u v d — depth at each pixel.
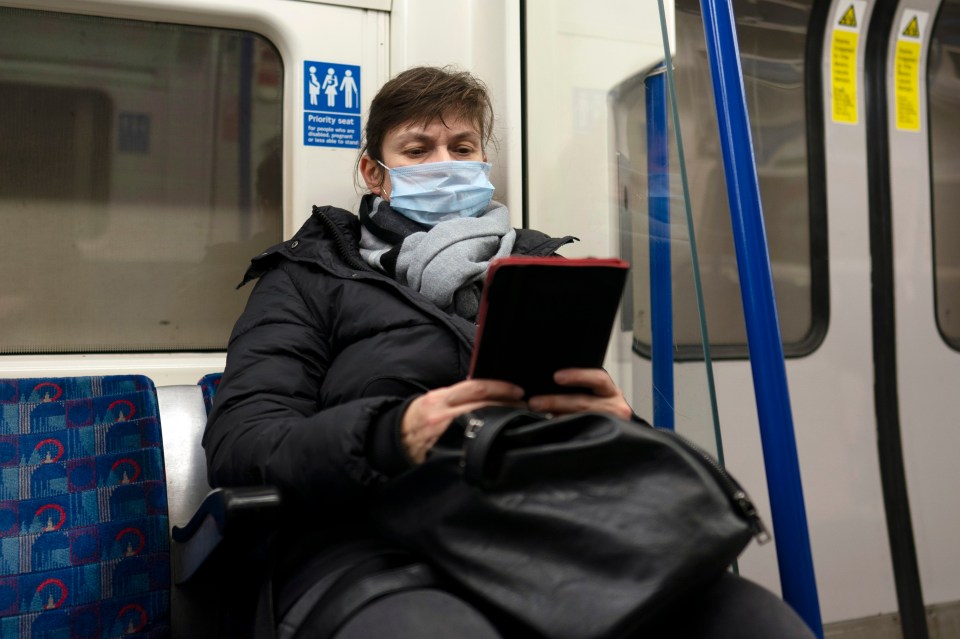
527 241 1.54
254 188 1.83
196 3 1.71
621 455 0.84
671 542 0.78
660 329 1.30
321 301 1.38
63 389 1.38
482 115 1.58
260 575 1.23
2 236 1.64
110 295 1.71
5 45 1.64
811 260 2.42
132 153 1.73
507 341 0.92
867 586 2.39
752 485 2.27
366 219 1.54
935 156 2.60
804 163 2.43
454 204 1.50
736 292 2.32
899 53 2.51
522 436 0.86
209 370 1.73
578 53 1.64
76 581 1.22
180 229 1.77
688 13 2.25
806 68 2.43
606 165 1.52
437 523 0.85
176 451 1.44
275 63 1.84
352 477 0.94
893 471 2.45
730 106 1.25
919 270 2.54
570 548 0.79
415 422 0.94
